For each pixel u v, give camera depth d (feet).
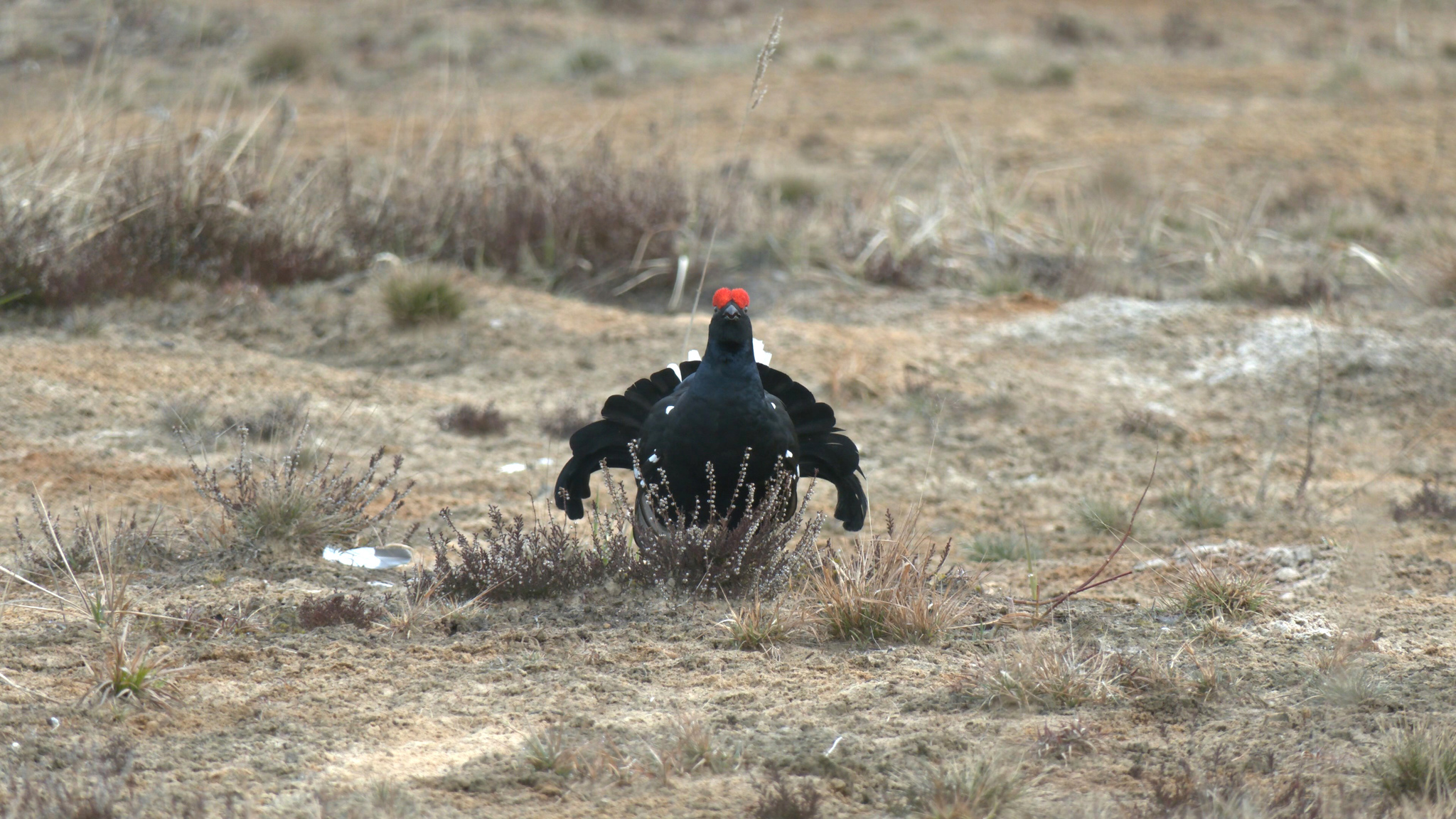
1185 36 372.58
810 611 73.26
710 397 73.41
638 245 170.81
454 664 66.85
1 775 52.13
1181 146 245.65
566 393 131.03
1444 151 240.12
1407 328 147.43
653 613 74.64
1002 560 91.91
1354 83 305.53
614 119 262.67
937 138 253.24
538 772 53.83
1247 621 75.10
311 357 139.64
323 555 85.10
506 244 167.43
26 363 124.36
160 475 101.55
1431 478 113.19
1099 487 111.24
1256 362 141.38
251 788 52.06
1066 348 147.23
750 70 322.55
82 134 160.97
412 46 336.70
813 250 174.29
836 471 82.07
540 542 81.46
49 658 65.41
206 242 155.43
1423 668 65.87
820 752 55.83
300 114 258.57
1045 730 58.34
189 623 70.79
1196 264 177.06
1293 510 103.04
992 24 402.52
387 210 165.99
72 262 145.38
